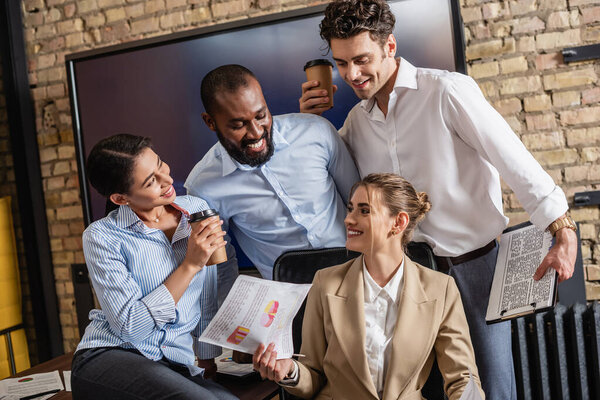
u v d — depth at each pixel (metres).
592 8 2.22
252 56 2.57
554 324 2.06
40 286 3.09
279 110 2.56
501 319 1.43
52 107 3.04
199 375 1.60
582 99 2.25
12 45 3.04
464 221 1.64
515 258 1.55
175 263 1.57
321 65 1.86
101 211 2.90
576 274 2.24
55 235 3.06
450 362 1.37
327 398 1.44
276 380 1.36
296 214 1.78
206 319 1.71
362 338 1.39
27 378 1.91
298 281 1.64
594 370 1.99
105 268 1.47
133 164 1.45
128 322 1.43
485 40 2.34
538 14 2.28
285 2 2.60
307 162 1.76
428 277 1.47
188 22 2.77
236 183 1.79
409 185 1.47
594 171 2.25
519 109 2.32
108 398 1.41
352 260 1.55
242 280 1.45
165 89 2.72
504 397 1.66
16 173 3.05
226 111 1.57
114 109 2.82
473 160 1.62
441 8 2.31
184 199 1.69
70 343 3.08
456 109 1.57
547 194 1.46
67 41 3.00
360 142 1.80
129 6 2.87
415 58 2.36
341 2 1.53
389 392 1.35
